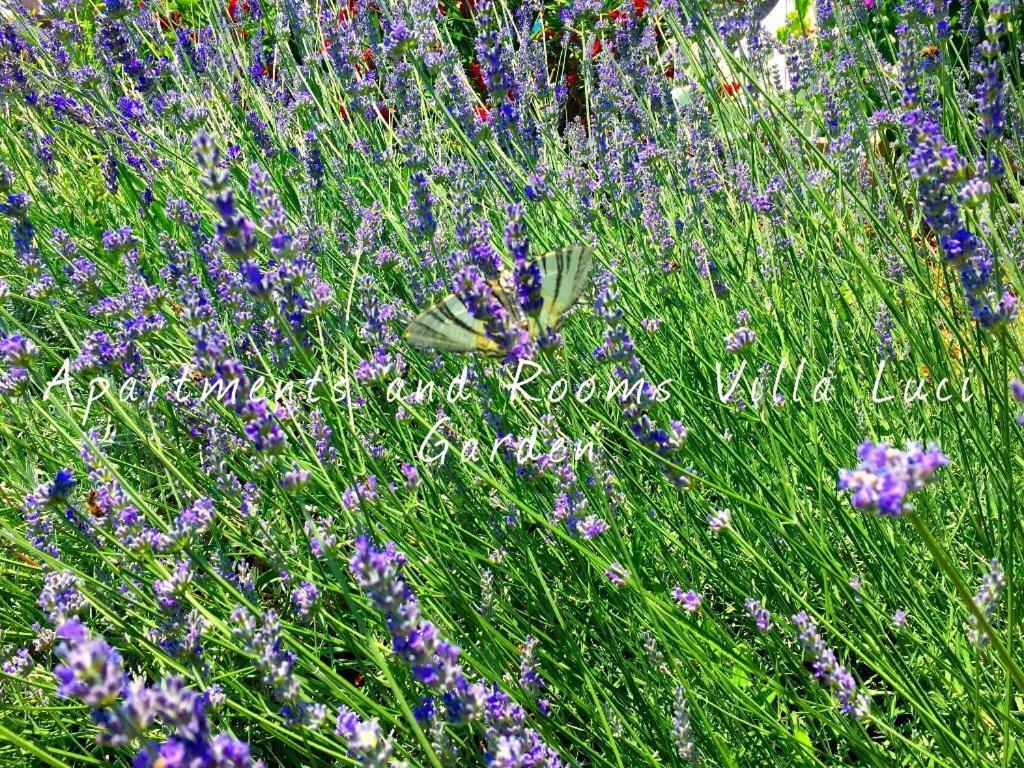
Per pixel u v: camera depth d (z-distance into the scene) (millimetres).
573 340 497
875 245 594
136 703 197
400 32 554
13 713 399
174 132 762
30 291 521
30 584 474
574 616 421
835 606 396
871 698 340
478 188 610
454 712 273
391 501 410
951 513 463
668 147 628
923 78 508
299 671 390
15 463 501
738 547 414
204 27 893
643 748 329
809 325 521
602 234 603
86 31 883
